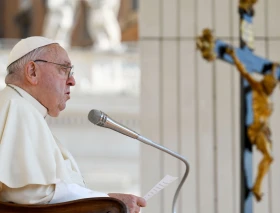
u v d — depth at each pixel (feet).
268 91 31.14
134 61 79.15
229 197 35.55
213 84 35.91
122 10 108.37
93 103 74.13
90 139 73.51
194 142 35.70
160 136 35.55
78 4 99.09
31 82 18.31
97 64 79.00
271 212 35.32
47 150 16.98
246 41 31.17
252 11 31.45
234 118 35.88
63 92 18.78
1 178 16.14
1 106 17.58
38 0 118.42
